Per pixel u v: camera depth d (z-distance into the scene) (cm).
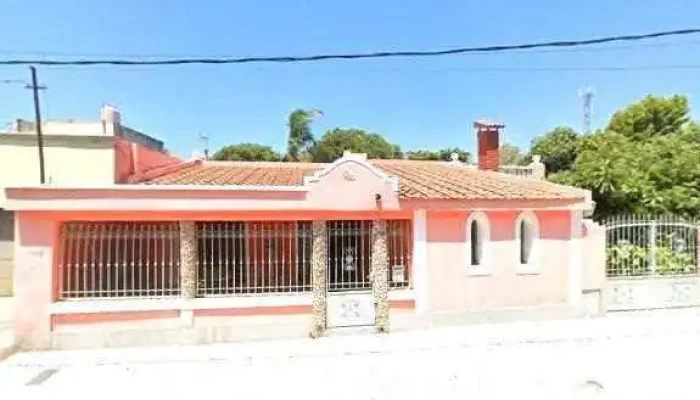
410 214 1288
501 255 1360
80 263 1175
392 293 1279
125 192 1141
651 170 1912
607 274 1465
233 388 910
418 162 2292
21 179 1450
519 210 1359
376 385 918
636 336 1218
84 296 1173
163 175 1741
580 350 1115
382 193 1248
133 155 1617
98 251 1181
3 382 943
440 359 1062
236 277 1234
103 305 1151
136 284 1195
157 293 1198
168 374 985
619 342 1173
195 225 1206
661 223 1509
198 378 962
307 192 1217
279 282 1248
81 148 1467
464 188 1432
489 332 1257
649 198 1839
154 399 865
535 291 1383
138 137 1831
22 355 1098
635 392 873
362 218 1265
